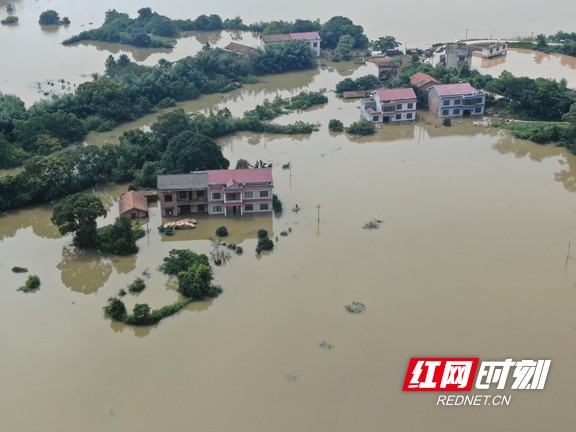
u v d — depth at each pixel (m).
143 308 70.94
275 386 61.50
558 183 103.62
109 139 125.81
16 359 66.12
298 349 66.38
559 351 65.38
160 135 114.62
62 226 85.31
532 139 120.88
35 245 89.19
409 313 71.50
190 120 120.88
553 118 130.25
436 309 72.06
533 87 131.88
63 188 101.12
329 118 135.75
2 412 59.41
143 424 57.44
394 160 113.44
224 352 66.25
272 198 95.12
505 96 136.62
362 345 66.75
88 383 62.59
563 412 57.94
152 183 103.12
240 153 117.19
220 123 126.00
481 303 73.00
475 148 118.81
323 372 63.19
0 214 97.56
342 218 92.88
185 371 63.75
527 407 58.62
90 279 80.69
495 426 56.59
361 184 103.62
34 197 99.75
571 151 115.94
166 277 80.25
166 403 59.75
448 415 57.91
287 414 58.19
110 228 87.50
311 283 77.56
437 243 85.69
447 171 108.38
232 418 57.84
